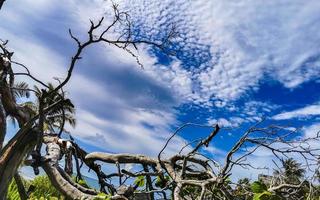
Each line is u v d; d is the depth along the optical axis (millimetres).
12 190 5258
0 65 3125
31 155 3398
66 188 4027
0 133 2898
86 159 5949
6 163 2873
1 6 3078
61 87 2760
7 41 3191
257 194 4555
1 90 3166
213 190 4707
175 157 5512
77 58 2707
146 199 4387
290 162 5020
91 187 5301
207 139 4844
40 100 2809
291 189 5391
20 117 3311
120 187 3580
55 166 4242
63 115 3018
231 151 4734
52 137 5016
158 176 5273
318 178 4852
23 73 2855
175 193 4398
